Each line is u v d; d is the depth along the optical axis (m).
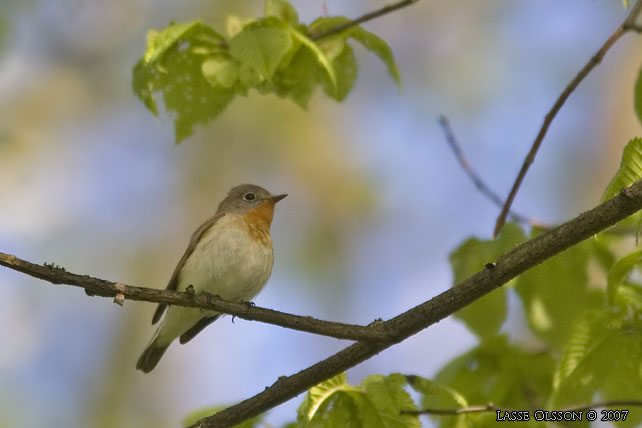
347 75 7.62
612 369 6.80
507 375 7.59
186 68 7.21
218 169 17.33
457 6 17.02
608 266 7.48
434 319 6.25
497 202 8.26
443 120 8.59
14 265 5.97
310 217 16.78
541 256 5.99
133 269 16.91
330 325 6.40
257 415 6.70
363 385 6.37
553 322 7.11
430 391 6.56
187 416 7.17
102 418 15.70
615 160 15.45
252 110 16.70
